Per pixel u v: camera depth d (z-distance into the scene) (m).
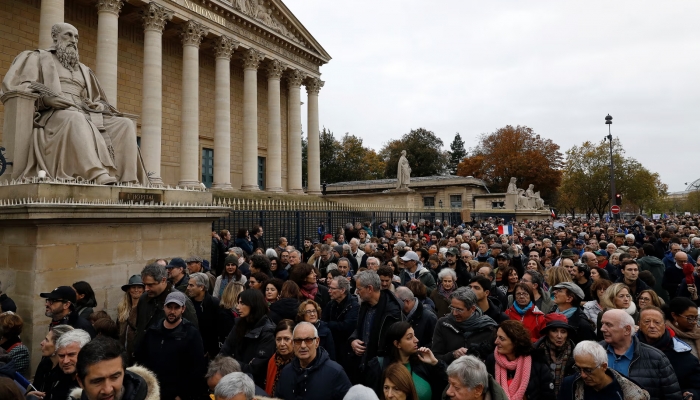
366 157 89.19
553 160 78.44
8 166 9.16
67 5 28.34
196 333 5.78
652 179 70.62
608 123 38.75
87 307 7.00
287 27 41.53
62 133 9.48
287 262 11.26
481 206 58.78
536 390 4.96
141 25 32.44
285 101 46.19
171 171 34.47
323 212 23.72
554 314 5.52
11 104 9.28
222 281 9.34
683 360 5.30
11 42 25.94
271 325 6.04
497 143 79.31
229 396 3.61
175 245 10.68
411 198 40.38
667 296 10.20
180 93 35.44
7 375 4.70
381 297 6.29
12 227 8.16
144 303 6.54
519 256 12.28
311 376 4.93
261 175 43.38
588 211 74.88
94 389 3.51
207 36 33.78
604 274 8.84
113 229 9.21
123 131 10.98
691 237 15.77
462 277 10.51
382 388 4.55
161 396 5.52
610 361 5.13
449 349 6.00
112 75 26.30
